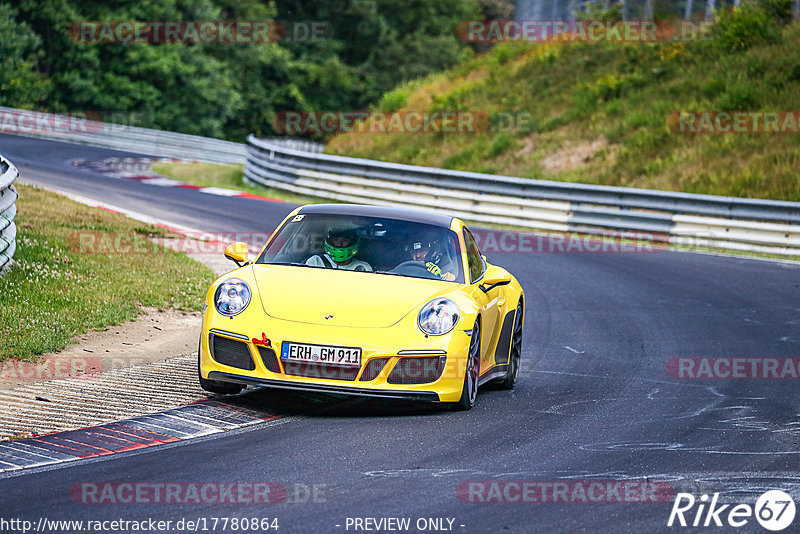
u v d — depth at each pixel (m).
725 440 23.53
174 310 37.88
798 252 69.12
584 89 118.06
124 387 25.97
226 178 109.12
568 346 37.41
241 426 22.77
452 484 18.69
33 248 43.31
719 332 41.19
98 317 33.84
